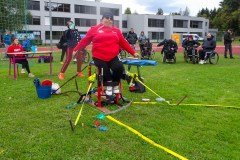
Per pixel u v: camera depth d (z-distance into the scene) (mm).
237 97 6324
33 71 10164
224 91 6910
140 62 6332
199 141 3951
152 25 65688
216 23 78000
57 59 15094
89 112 5105
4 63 13172
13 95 6312
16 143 3818
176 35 51719
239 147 3812
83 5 54938
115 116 4918
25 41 14188
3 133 4137
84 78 8453
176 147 3750
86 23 56000
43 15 50219
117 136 4059
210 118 4871
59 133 4145
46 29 50844
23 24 15508
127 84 7473
